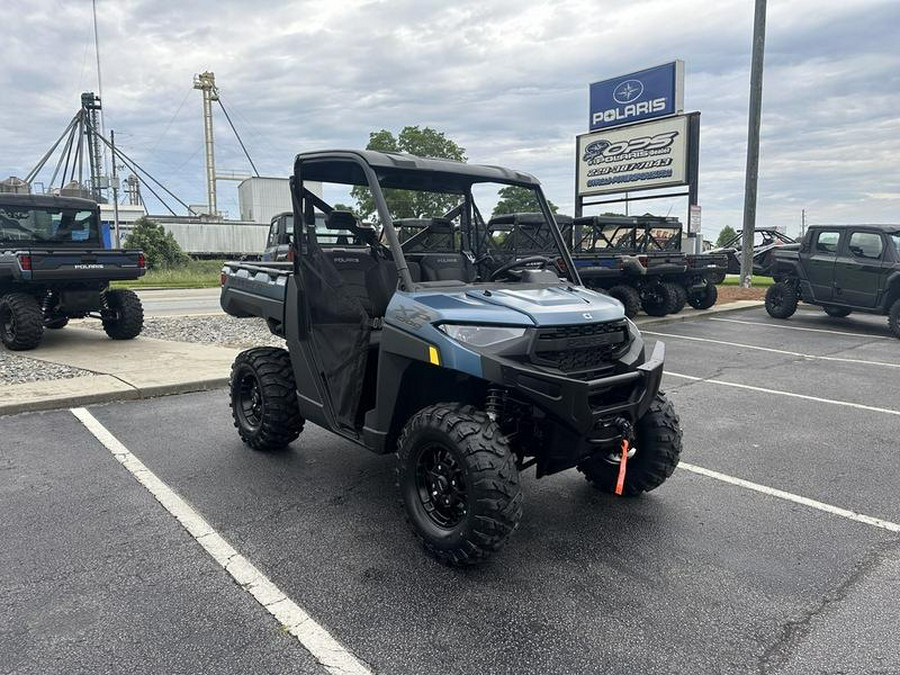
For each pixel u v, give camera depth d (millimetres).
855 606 3066
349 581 3227
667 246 15359
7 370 7680
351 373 4047
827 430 5965
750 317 14539
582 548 3623
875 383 7934
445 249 4551
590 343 3512
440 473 3443
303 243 4559
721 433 5844
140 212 46625
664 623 2916
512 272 4285
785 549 3643
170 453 5078
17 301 9055
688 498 4363
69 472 4645
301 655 2652
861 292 12203
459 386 3699
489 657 2658
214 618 2896
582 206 22734
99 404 6504
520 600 3084
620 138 20953
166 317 14031
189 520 3891
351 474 4672
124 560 3402
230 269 5758
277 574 3285
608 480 4328
